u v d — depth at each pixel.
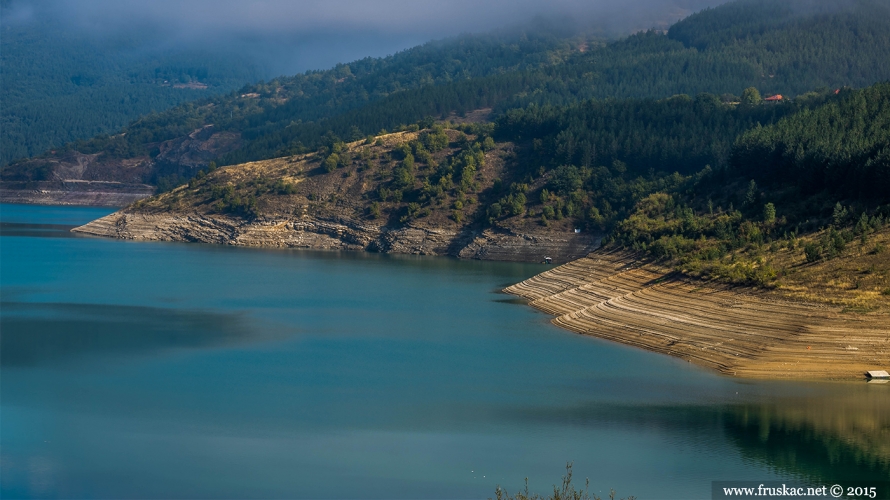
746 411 89.62
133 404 93.56
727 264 128.62
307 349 119.81
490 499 69.56
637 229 164.00
